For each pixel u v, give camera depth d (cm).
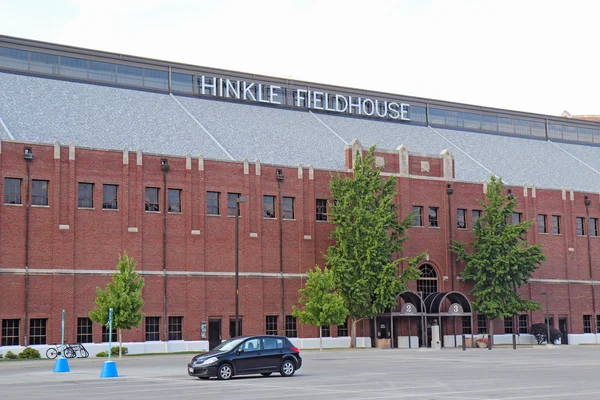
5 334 5322
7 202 5428
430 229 7356
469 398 2402
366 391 2664
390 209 6750
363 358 4925
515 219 7900
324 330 6638
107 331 5697
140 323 5362
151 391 2769
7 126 5897
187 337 5972
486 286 7412
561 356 5153
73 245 5603
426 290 7281
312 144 7431
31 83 6744
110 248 5747
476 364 4234
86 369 4184
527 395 2488
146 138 6475
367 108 8688
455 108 9356
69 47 7100
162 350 5856
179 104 7375
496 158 8800
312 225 6662
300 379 3259
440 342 6850
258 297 6303
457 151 8581
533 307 7375
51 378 3503
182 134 6762
